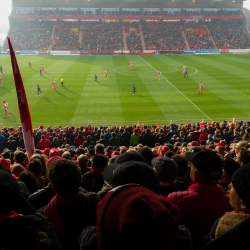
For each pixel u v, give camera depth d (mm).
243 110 30500
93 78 45688
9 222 1974
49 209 2898
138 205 1234
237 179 1767
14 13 89500
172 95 35969
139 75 48062
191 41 88000
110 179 2547
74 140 16906
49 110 30609
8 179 2023
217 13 94000
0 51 77750
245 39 88625
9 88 39375
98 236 1372
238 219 1767
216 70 51938
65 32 90188
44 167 7000
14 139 17266
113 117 28562
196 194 3131
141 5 91000
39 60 65938
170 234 1161
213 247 1677
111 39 87500
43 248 1973
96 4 90375
